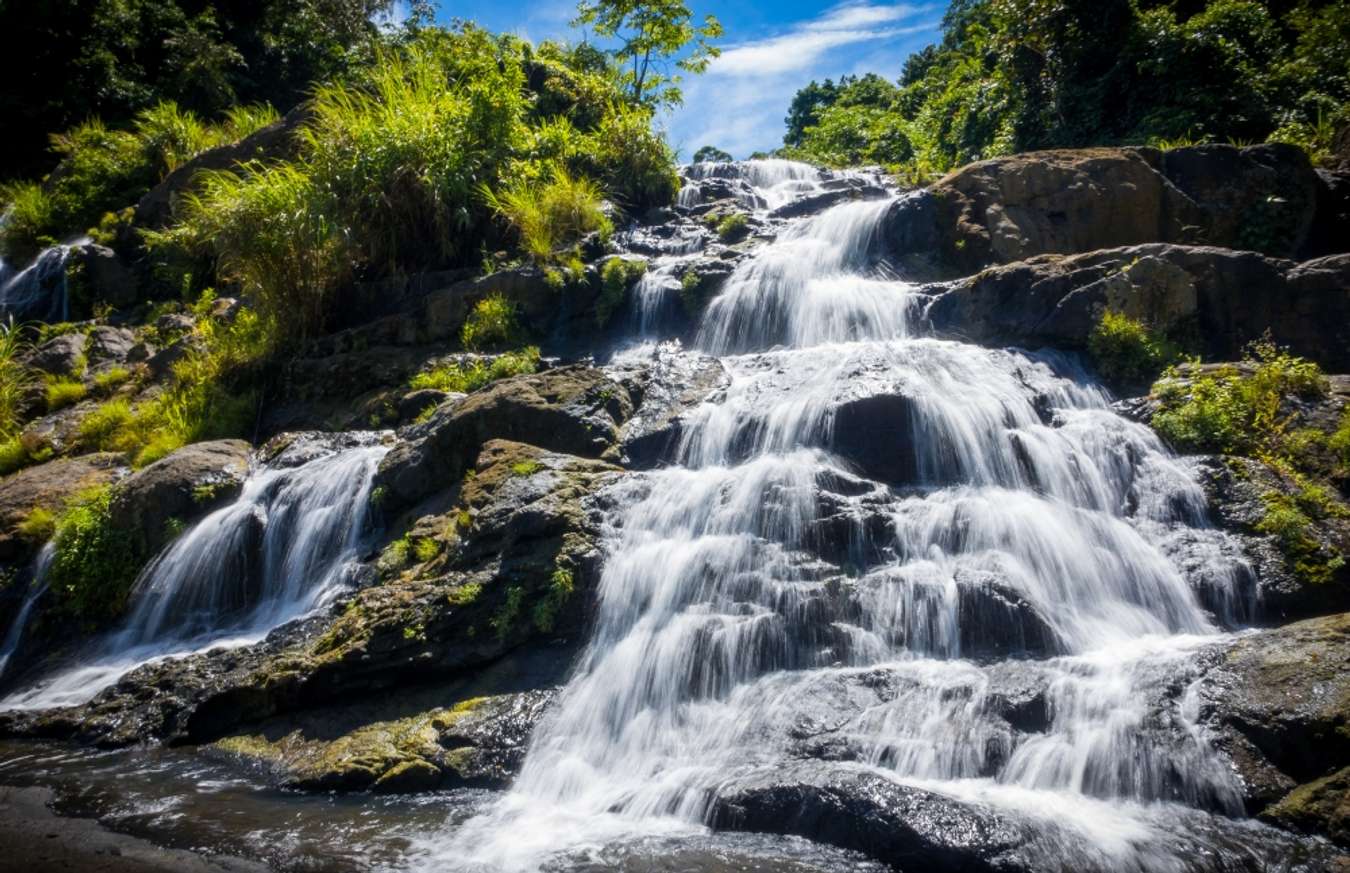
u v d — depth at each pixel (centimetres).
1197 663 548
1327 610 625
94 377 1328
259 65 2816
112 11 2620
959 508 688
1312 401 786
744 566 667
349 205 1265
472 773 575
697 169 1762
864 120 2920
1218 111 1470
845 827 468
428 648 666
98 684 780
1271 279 898
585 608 675
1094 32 1692
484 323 1141
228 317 1367
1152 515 714
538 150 1470
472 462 870
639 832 498
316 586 839
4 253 1892
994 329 955
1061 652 592
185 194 1675
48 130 2517
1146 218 1064
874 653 609
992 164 1127
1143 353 873
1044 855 434
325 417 1108
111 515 912
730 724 572
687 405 879
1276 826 455
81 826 534
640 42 2045
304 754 627
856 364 860
